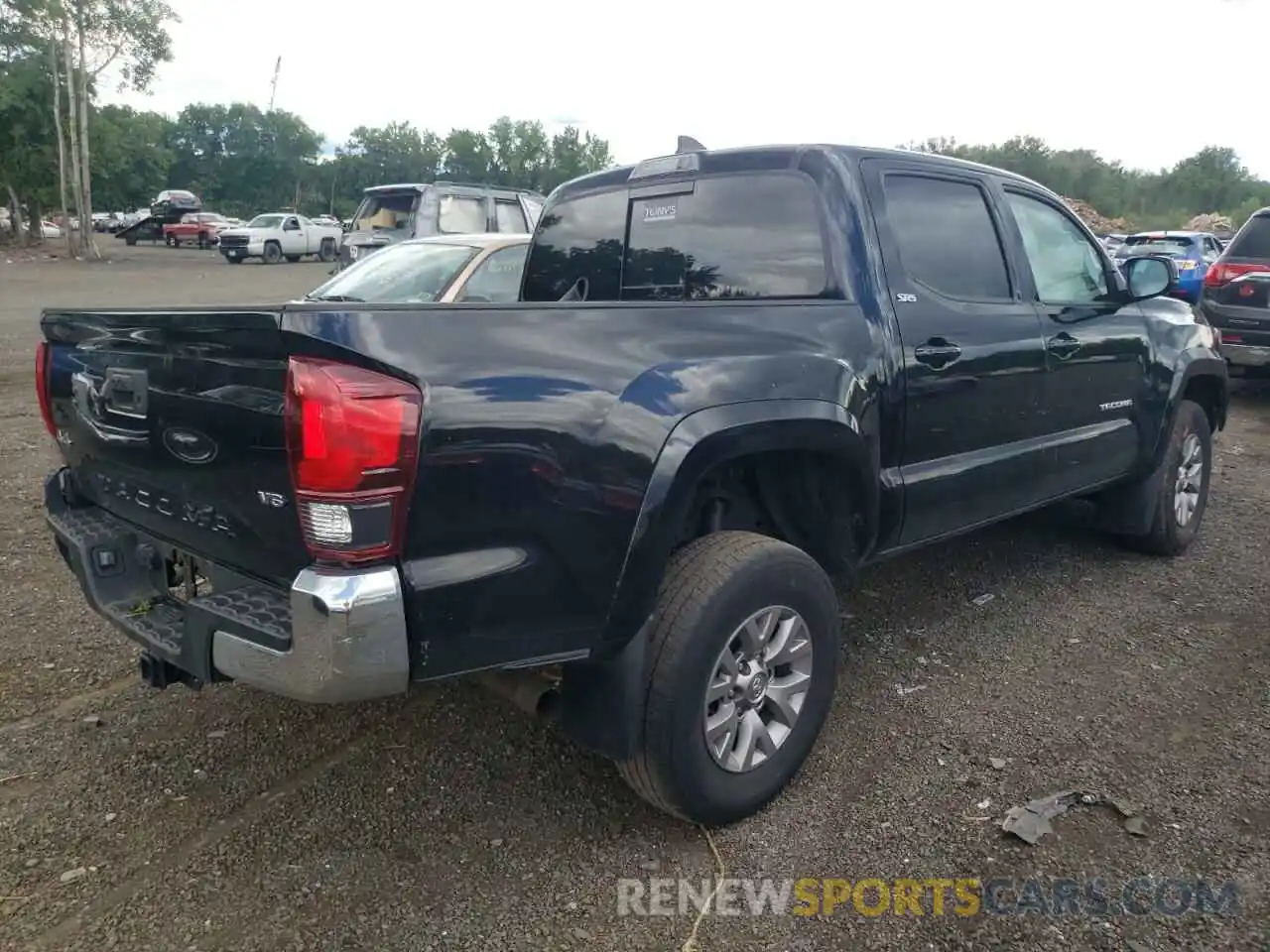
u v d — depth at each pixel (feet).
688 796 9.28
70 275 89.04
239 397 7.85
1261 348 30.71
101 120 124.98
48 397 11.03
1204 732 11.43
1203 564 17.38
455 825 9.87
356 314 7.39
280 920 8.50
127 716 11.98
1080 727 11.61
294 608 7.41
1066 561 17.57
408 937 8.31
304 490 7.34
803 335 10.44
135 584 10.35
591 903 8.73
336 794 10.41
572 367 8.39
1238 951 7.97
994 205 13.58
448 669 7.91
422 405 7.46
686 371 9.09
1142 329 16.14
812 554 11.48
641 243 13.61
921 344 11.73
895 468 11.66
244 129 287.28
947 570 17.13
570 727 9.25
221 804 10.20
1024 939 8.18
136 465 9.48
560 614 8.34
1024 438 13.75
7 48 116.88
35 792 10.36
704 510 10.62
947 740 11.38
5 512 19.54
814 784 10.55
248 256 108.47
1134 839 9.44
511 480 7.91
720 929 8.40
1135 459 16.33
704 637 9.03
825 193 11.55
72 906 8.64
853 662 13.50
